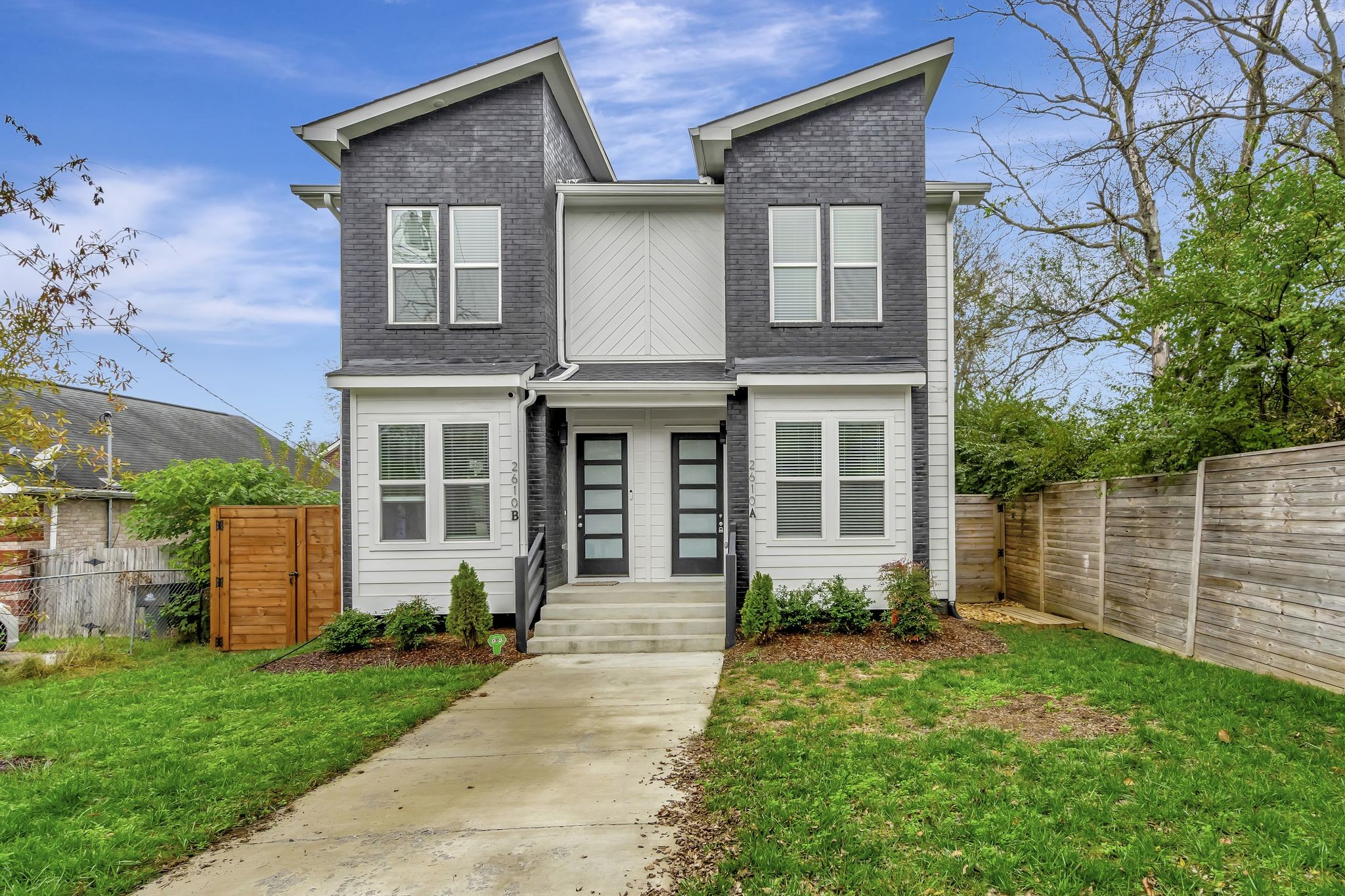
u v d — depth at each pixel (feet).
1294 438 23.98
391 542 34.45
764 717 21.11
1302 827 12.86
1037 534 38.65
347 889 12.59
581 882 12.58
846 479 34.01
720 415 39.27
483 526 34.53
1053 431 37.50
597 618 33.78
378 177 36.83
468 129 36.96
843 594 32.07
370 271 36.68
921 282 36.06
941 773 16.07
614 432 39.52
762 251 36.24
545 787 16.92
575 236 39.81
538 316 36.52
